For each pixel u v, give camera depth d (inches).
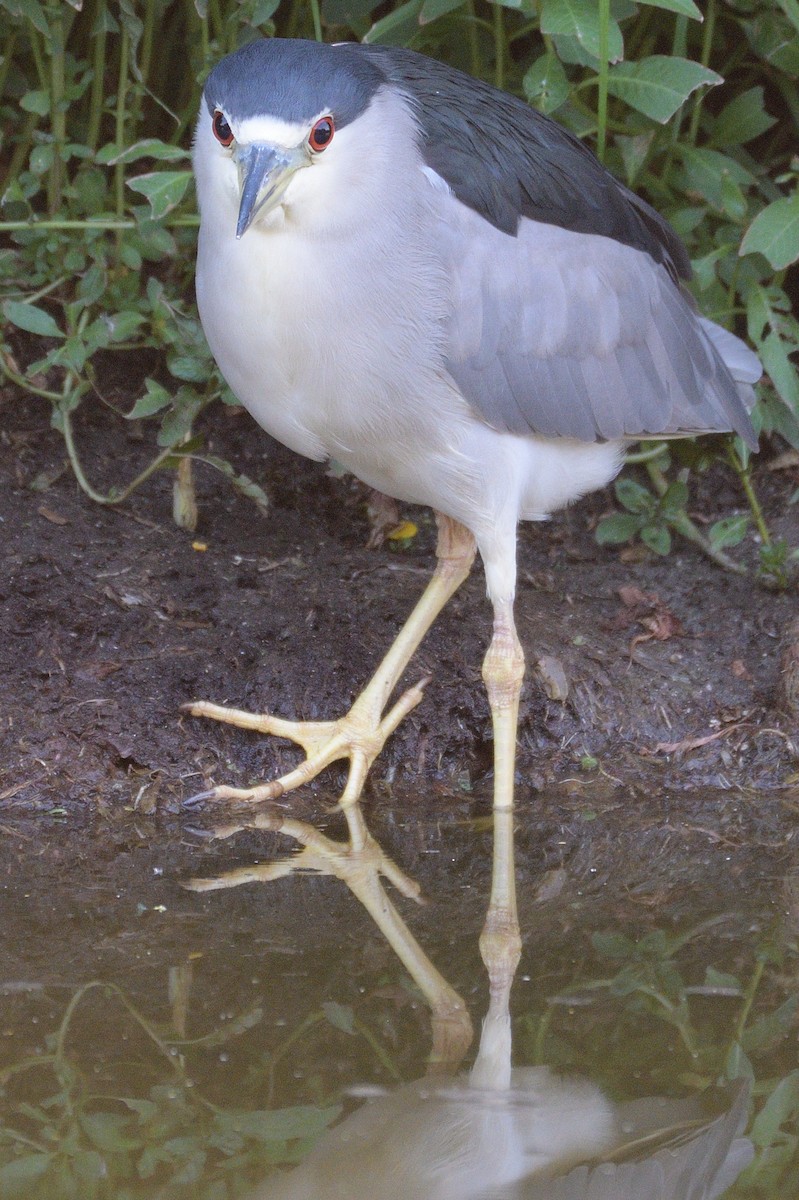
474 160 269.0
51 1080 190.5
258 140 234.5
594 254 285.9
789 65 367.9
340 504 370.3
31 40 352.8
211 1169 174.6
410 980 219.8
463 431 269.0
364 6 368.5
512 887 255.3
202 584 326.6
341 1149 178.7
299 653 309.4
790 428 360.8
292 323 251.4
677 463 392.5
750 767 304.8
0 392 371.6
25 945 226.2
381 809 288.5
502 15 386.0
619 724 313.0
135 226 336.2
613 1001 215.0
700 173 363.6
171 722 291.9
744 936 237.3
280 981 217.6
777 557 344.8
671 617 337.4
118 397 380.2
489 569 283.1
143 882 251.0
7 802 273.3
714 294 379.2
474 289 263.3
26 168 398.0
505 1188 174.9
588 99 382.0
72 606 311.6
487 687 285.0
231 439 379.2
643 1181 176.6
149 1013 206.8
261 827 276.2
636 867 265.1
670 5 297.0
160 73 407.5
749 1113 189.5
